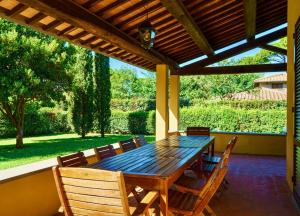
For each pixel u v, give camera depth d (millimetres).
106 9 3861
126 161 3057
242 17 5770
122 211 1910
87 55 12766
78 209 2045
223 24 5961
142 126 14523
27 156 8188
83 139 12492
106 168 2715
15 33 8680
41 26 3859
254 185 4668
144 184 2467
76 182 2000
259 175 5379
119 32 4438
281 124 10633
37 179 3172
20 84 8812
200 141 4824
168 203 2582
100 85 13289
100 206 1964
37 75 9422
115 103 16375
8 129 12727
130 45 4812
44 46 9297
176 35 5918
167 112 7051
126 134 14766
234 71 7484
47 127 14398
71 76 10711
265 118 10852
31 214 3078
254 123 11000
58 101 10875
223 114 11422
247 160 6941
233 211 3498
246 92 16281
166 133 6996
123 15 4184
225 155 2896
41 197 3223
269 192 4281
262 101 12367
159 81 7047
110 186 1901
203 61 7750
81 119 12703
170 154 3492
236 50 7379
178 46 6707
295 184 3936
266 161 6816
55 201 3439
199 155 3771
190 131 6293
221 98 16203
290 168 4434
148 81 21594
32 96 9672
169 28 5363
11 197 2820
